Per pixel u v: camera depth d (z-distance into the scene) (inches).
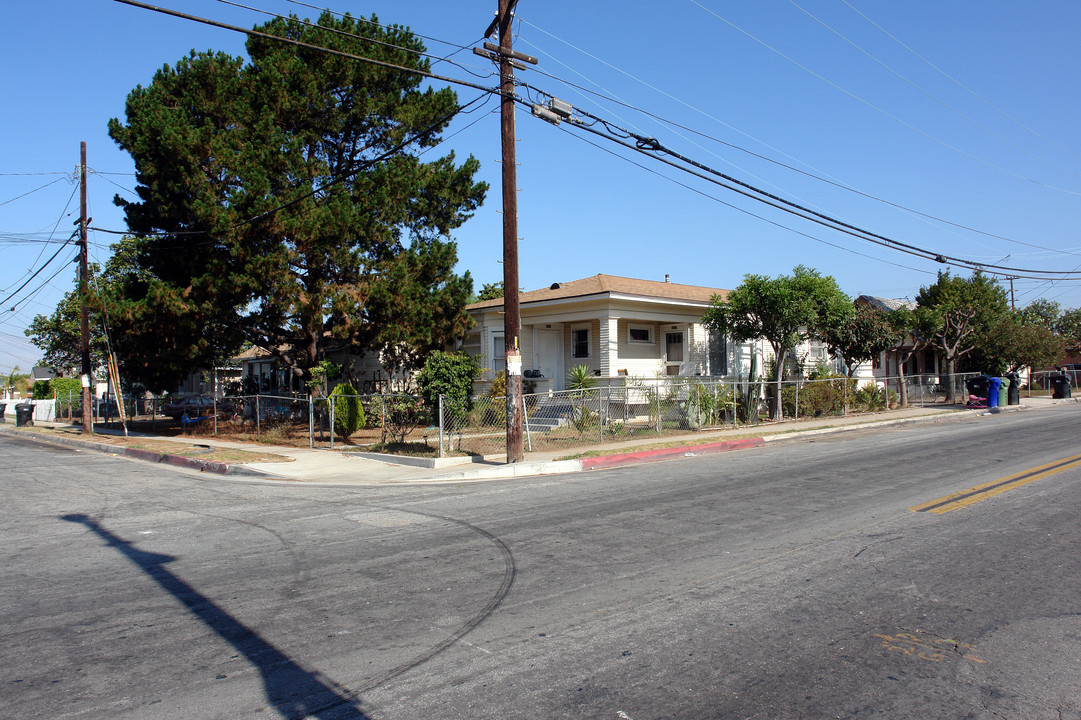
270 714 151.0
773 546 280.5
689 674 166.7
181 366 877.2
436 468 553.9
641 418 917.2
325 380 882.1
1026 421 844.6
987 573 241.6
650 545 285.6
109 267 1237.1
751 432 761.6
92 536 333.1
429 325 885.2
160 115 784.3
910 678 163.8
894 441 668.7
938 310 1194.6
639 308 917.8
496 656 178.7
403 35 903.1
